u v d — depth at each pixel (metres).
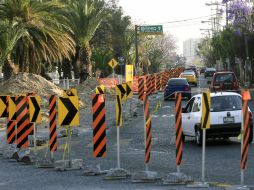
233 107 18.09
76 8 50.41
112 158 15.79
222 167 13.49
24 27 37.56
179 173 11.41
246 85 59.91
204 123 11.05
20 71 40.19
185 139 20.56
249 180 11.62
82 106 37.19
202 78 94.25
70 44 42.81
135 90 53.47
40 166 14.51
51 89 37.19
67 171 13.67
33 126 17.38
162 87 60.72
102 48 71.81
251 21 62.50
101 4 58.72
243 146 10.52
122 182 11.75
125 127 25.64
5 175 13.17
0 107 17.28
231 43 67.94
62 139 21.73
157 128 24.33
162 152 16.92
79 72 54.38
